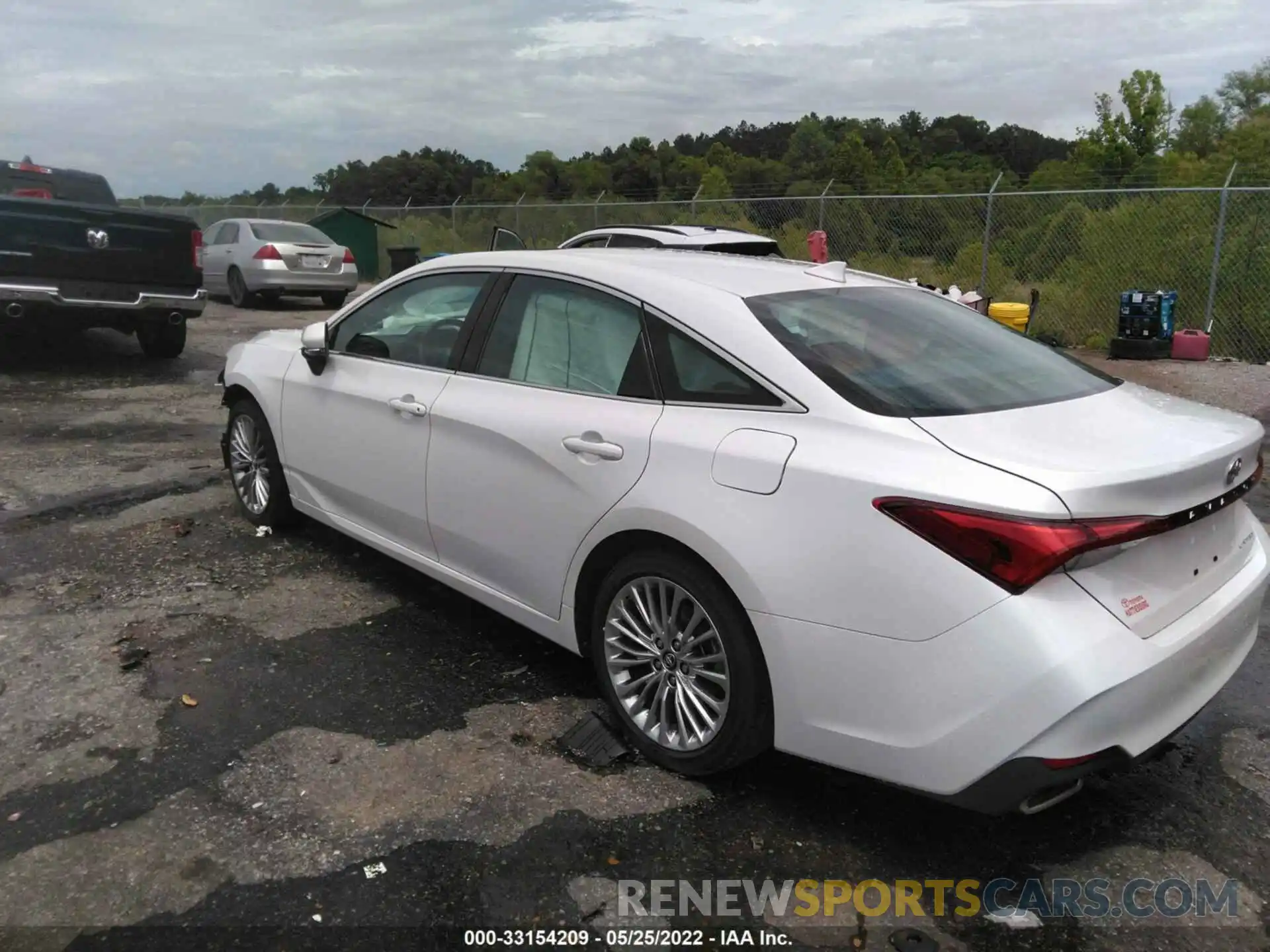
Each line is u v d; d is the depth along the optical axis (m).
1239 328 12.53
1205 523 2.82
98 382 9.52
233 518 5.64
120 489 6.11
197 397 9.04
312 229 17.41
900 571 2.58
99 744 3.30
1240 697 3.80
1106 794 3.18
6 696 3.59
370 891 2.64
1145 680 2.49
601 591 3.36
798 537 2.77
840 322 3.33
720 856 2.83
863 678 2.67
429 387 4.08
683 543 3.02
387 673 3.87
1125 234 13.46
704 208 18.39
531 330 3.80
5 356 10.70
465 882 2.69
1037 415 2.95
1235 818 3.07
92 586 4.62
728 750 3.02
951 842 2.92
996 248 14.41
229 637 4.14
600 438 3.31
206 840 2.83
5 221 8.51
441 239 22.27
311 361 4.68
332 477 4.67
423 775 3.18
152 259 9.31
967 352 3.38
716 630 3.00
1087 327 13.61
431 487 4.03
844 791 3.15
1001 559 2.45
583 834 2.90
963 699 2.51
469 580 4.01
